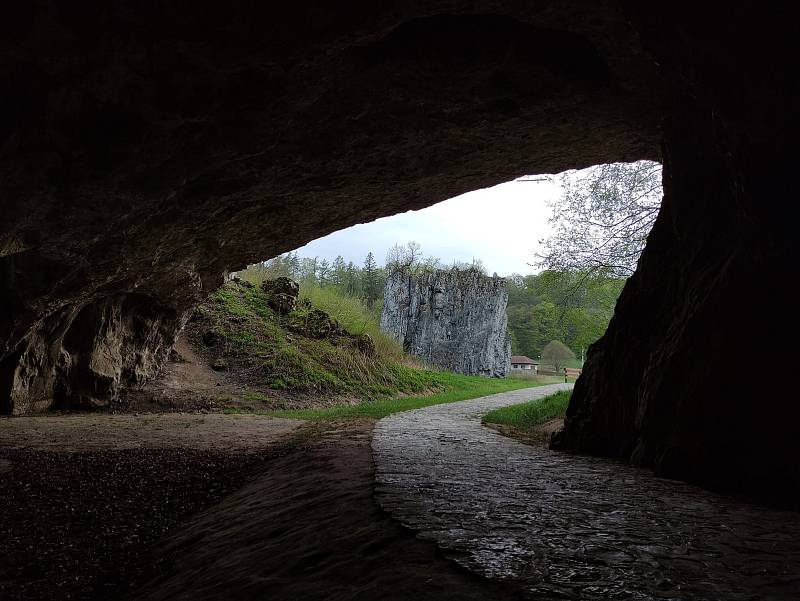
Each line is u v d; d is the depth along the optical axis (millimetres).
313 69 7223
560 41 7797
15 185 8250
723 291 6625
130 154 8047
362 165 10805
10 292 13297
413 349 58281
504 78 8258
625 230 16547
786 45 5258
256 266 36656
